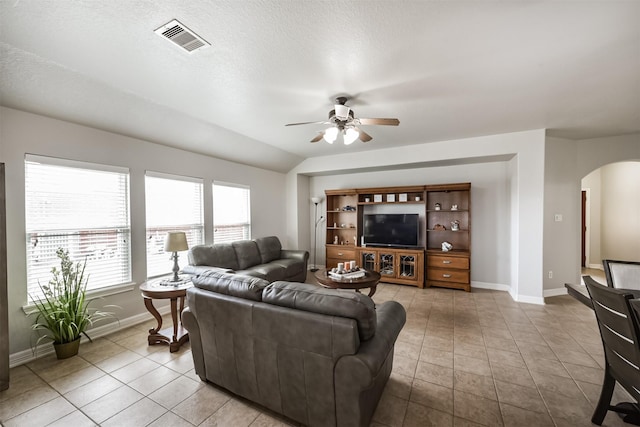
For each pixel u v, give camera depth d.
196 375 2.20
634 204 5.27
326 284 3.25
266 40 1.84
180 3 1.50
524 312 3.51
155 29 1.72
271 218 5.68
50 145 2.64
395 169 5.29
